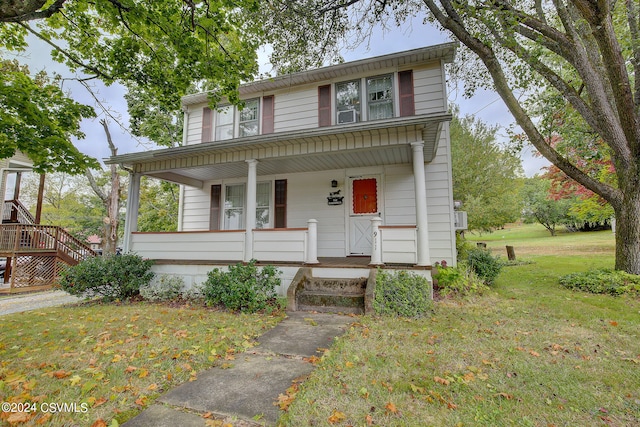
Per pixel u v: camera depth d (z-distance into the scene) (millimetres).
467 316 4734
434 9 7246
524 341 3672
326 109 8664
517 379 2752
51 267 10922
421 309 4902
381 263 5781
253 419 2189
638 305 5223
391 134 5777
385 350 3406
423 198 5586
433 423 2135
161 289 6781
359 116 8289
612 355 3268
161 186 18062
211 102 6645
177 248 7312
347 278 5852
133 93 14188
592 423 2137
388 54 7734
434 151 6824
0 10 3252
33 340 4027
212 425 2109
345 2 7031
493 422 2148
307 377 2828
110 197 15000
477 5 6293
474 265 7422
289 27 6941
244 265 6383
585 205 11797
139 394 2553
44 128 5469
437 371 2900
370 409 2291
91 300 7098
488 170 14742
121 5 4922
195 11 5598
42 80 6977
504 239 26516
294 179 8852
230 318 4930
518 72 7543
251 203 6707
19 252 10039
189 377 2871
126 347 3635
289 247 6434
